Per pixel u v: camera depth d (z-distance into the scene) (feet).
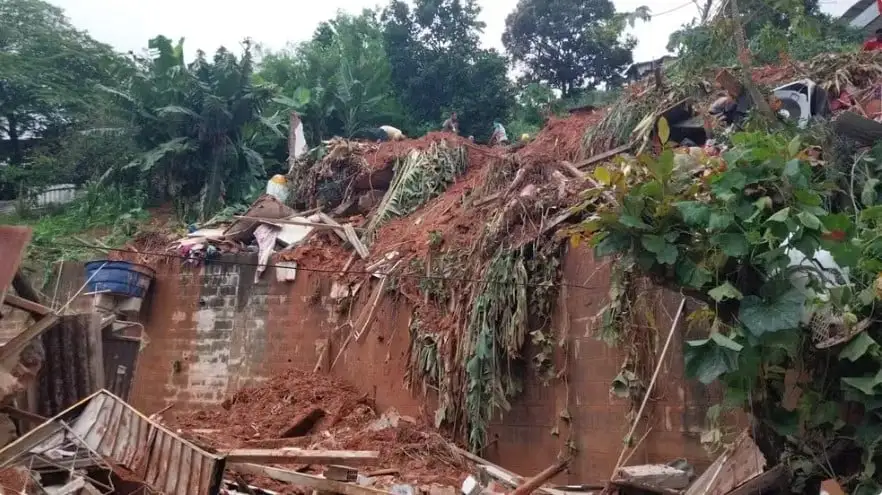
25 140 91.35
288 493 25.89
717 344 18.66
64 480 19.79
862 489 18.43
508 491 27.66
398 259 42.29
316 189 56.08
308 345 44.32
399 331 39.19
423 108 92.07
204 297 47.91
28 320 26.07
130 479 20.07
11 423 22.65
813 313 19.69
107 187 72.54
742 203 19.15
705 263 19.95
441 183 51.06
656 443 27.32
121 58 73.82
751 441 19.63
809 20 32.40
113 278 46.50
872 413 18.85
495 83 90.38
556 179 36.52
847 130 24.80
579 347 30.96
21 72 84.23
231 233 50.98
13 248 21.88
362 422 37.78
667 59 46.83
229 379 45.96
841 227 18.75
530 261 33.06
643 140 38.93
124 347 29.94
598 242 21.22
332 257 46.47
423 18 94.17
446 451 32.27
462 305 35.35
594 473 29.37
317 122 79.71
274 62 85.61
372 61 82.48
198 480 18.93
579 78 98.73
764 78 39.27
